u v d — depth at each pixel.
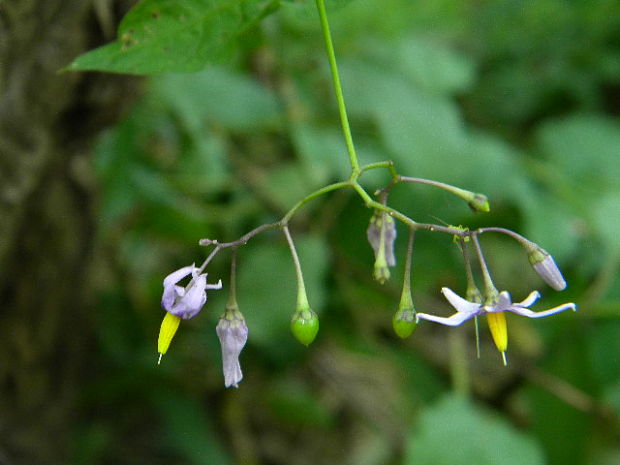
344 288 0.32
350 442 0.36
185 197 0.31
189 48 0.20
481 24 0.41
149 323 0.32
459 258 0.30
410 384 0.34
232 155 0.31
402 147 0.29
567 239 0.30
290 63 0.32
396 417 0.36
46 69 0.23
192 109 0.29
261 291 0.28
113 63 0.20
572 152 0.34
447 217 0.29
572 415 0.30
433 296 0.37
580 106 0.40
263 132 0.32
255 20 0.20
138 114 0.28
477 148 0.30
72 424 0.29
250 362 0.32
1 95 0.23
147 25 0.20
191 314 0.20
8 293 0.26
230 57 0.21
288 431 0.35
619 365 0.29
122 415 0.32
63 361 0.28
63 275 0.26
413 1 0.34
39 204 0.25
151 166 0.31
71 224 0.26
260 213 0.31
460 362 0.30
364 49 0.32
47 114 0.23
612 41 0.40
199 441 0.30
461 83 0.33
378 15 0.32
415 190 0.29
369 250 0.30
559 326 0.30
